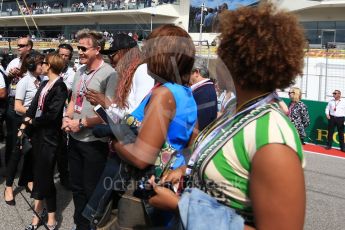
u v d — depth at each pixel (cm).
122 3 3572
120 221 165
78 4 3944
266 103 124
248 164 117
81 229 318
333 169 795
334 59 1600
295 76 125
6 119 512
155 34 171
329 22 2473
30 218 409
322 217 478
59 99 370
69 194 491
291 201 107
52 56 383
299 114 859
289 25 124
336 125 1049
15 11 4506
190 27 3216
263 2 134
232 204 124
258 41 121
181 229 131
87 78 321
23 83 468
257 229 113
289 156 109
